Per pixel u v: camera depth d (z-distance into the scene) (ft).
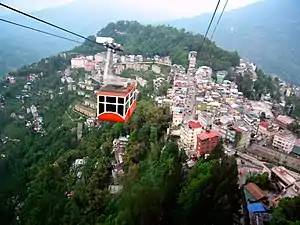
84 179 260.21
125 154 287.89
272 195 200.34
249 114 411.95
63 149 362.33
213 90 510.58
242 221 163.32
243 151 305.53
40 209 210.38
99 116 101.50
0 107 560.20
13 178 271.28
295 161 288.10
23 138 424.87
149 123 328.49
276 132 352.28
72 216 200.75
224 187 147.74
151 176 209.26
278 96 592.19
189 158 273.13
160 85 536.42
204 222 144.15
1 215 223.71
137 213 146.61
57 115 510.99
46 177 259.80
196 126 297.53
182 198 156.66
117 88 104.27
